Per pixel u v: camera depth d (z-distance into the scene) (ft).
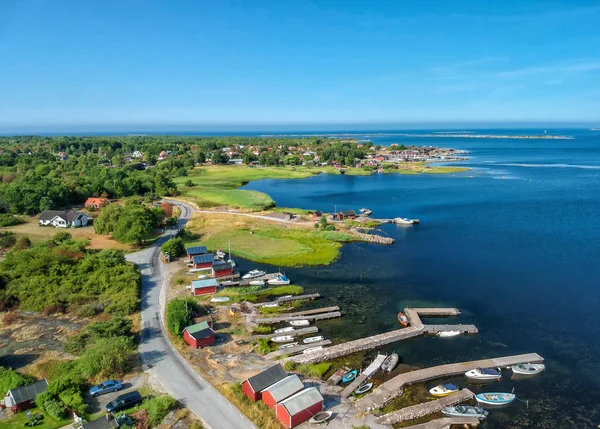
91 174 649.61
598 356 196.95
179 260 322.14
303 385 159.22
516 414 158.71
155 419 144.46
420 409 156.97
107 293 250.98
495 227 422.41
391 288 274.36
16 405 148.77
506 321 230.27
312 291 269.44
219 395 160.56
